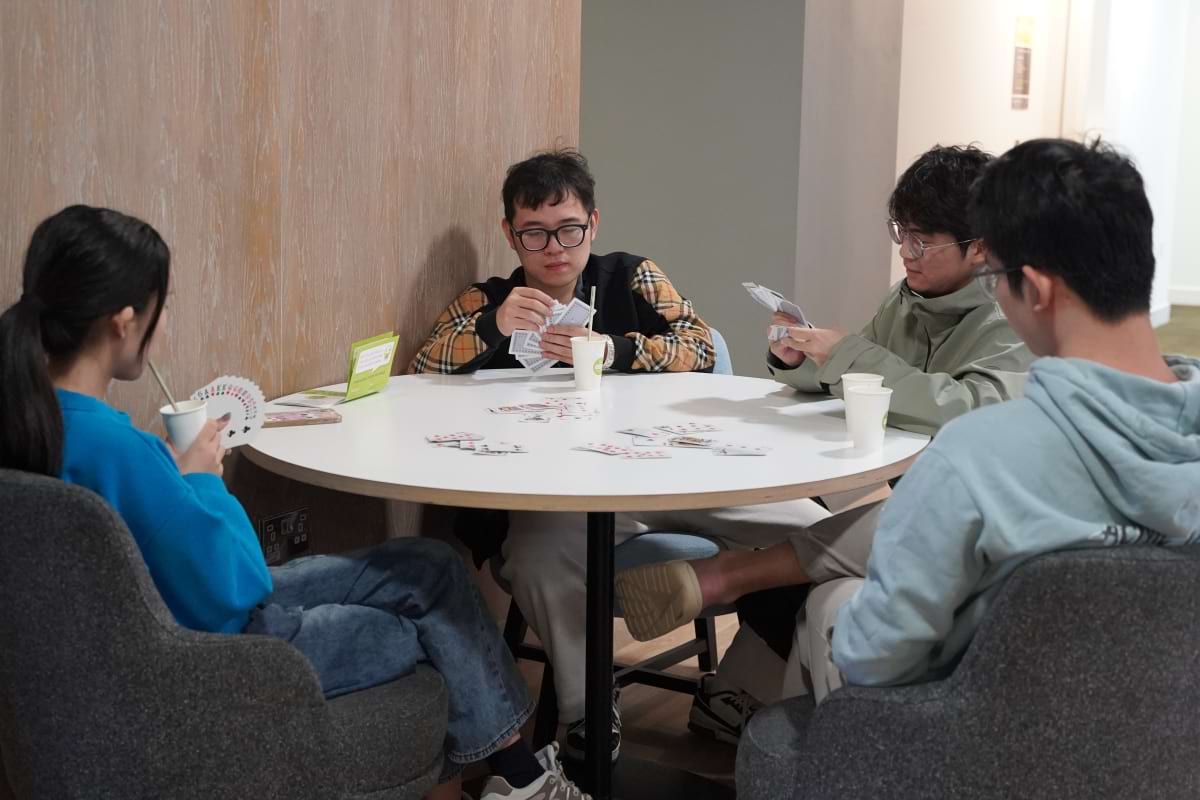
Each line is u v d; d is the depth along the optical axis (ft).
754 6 17.37
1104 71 24.57
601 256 9.93
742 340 18.35
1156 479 3.85
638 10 18.19
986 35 20.17
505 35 10.18
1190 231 39.52
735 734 8.54
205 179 7.50
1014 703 3.95
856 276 18.04
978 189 4.26
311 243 8.38
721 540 8.48
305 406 7.77
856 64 17.26
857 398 6.54
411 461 6.23
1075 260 3.99
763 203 17.81
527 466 6.12
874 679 4.35
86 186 6.73
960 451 4.09
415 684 5.87
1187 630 3.86
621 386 8.65
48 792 4.79
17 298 6.42
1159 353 4.12
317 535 8.62
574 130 11.34
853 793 4.35
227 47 7.54
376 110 8.84
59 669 4.59
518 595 7.81
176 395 7.47
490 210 10.26
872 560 4.34
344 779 5.27
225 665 4.69
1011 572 4.05
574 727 7.82
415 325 9.52
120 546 4.44
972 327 7.51
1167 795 4.09
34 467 4.62
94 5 6.68
